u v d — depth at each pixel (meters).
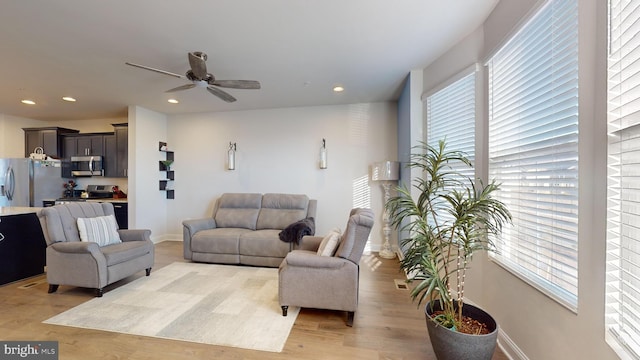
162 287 2.89
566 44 1.41
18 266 3.05
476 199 1.68
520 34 1.77
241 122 4.92
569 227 1.38
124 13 2.00
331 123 4.63
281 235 3.59
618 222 1.11
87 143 5.07
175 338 1.96
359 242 2.22
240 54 2.70
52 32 2.26
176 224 5.13
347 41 2.47
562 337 1.37
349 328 2.12
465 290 2.42
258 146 4.86
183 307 2.43
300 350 1.84
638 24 1.03
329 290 2.19
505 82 1.95
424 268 1.66
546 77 1.54
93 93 3.83
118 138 4.89
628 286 1.06
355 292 2.16
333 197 4.62
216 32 2.29
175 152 5.13
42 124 5.52
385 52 2.69
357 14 2.06
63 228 2.78
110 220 3.15
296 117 4.73
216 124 5.00
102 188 5.21
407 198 1.96
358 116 4.54
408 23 2.19
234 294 2.72
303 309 2.43
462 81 2.51
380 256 4.13
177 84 3.48
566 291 1.40
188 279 3.13
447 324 1.62
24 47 2.50
